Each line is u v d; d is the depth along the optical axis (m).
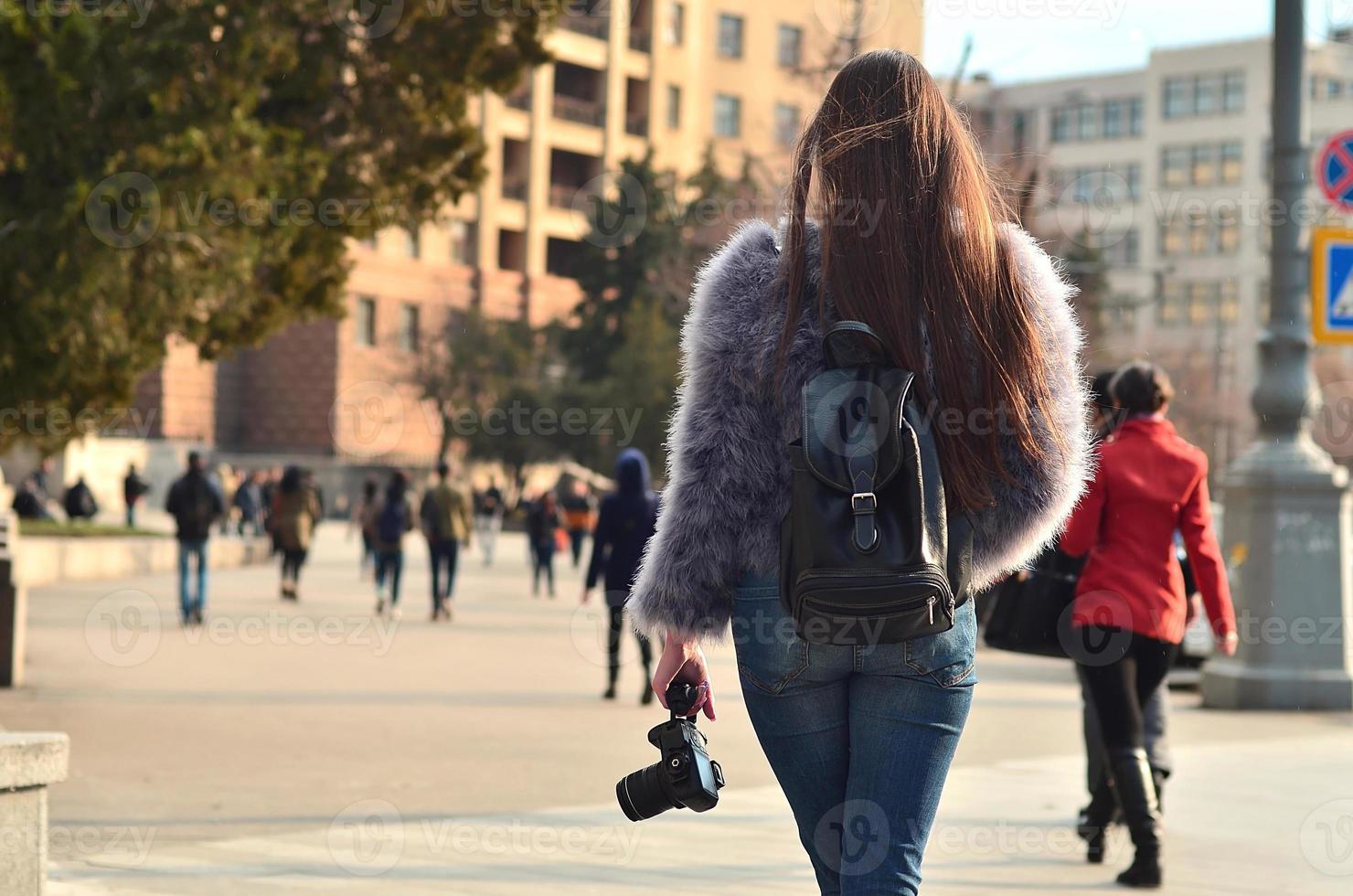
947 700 2.75
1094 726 6.88
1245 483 13.55
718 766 3.07
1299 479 13.41
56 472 55.62
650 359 54.25
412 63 15.27
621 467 13.13
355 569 35.94
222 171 12.73
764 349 2.82
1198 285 105.50
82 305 12.30
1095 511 6.31
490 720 11.61
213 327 14.80
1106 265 39.53
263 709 11.88
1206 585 6.41
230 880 6.12
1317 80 96.38
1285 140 13.67
